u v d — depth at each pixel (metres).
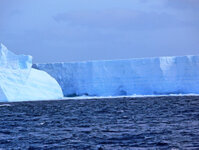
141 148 38.97
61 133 49.66
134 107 89.88
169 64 130.12
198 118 61.50
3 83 105.12
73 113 79.12
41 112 83.69
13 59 112.50
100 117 68.62
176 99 112.50
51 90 118.00
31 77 115.25
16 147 41.12
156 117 65.06
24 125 59.41
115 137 45.25
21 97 107.25
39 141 44.12
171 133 46.50
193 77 127.69
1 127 57.44
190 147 38.47
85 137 45.84
